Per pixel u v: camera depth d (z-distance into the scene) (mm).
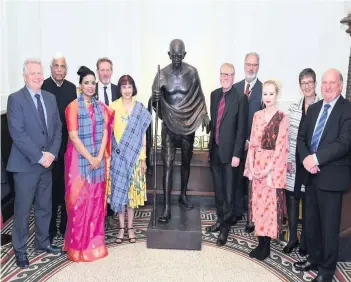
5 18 4418
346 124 2816
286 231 3838
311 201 3141
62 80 3781
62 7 4910
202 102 3805
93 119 3381
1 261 3352
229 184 3725
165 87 3699
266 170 3221
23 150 3080
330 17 4801
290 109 3514
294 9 4852
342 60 4855
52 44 4965
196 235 3572
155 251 3574
